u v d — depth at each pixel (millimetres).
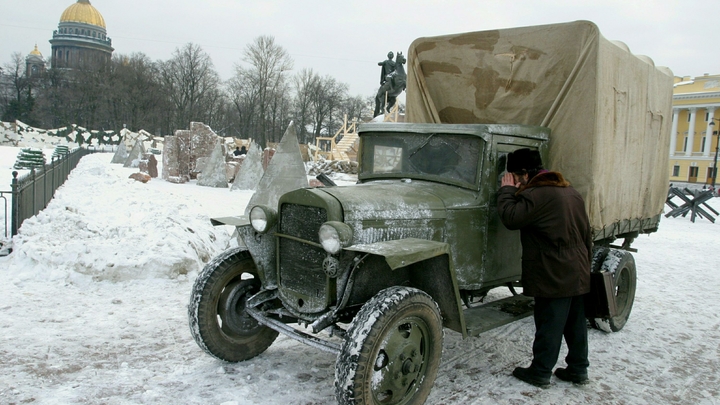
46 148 53281
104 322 4887
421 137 4461
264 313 3850
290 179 10055
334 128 75312
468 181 4164
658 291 7332
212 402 3424
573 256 3830
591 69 4469
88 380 3668
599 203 4750
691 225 16141
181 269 6402
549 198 3764
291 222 3691
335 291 3434
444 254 3352
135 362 4027
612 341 5176
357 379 2891
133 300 5578
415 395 3338
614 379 4242
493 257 4262
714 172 46250
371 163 4801
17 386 3506
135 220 8250
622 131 5125
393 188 3990
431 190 4047
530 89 4957
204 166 20688
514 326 5516
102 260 6125
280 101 63281
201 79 68562
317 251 3506
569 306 3910
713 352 4957
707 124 58688
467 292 4406
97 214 8523
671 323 5832
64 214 7832
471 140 4176
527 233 3910
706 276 8477
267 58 56781
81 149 33656
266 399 3514
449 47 5445
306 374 3957
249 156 18062
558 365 4535
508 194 3910
